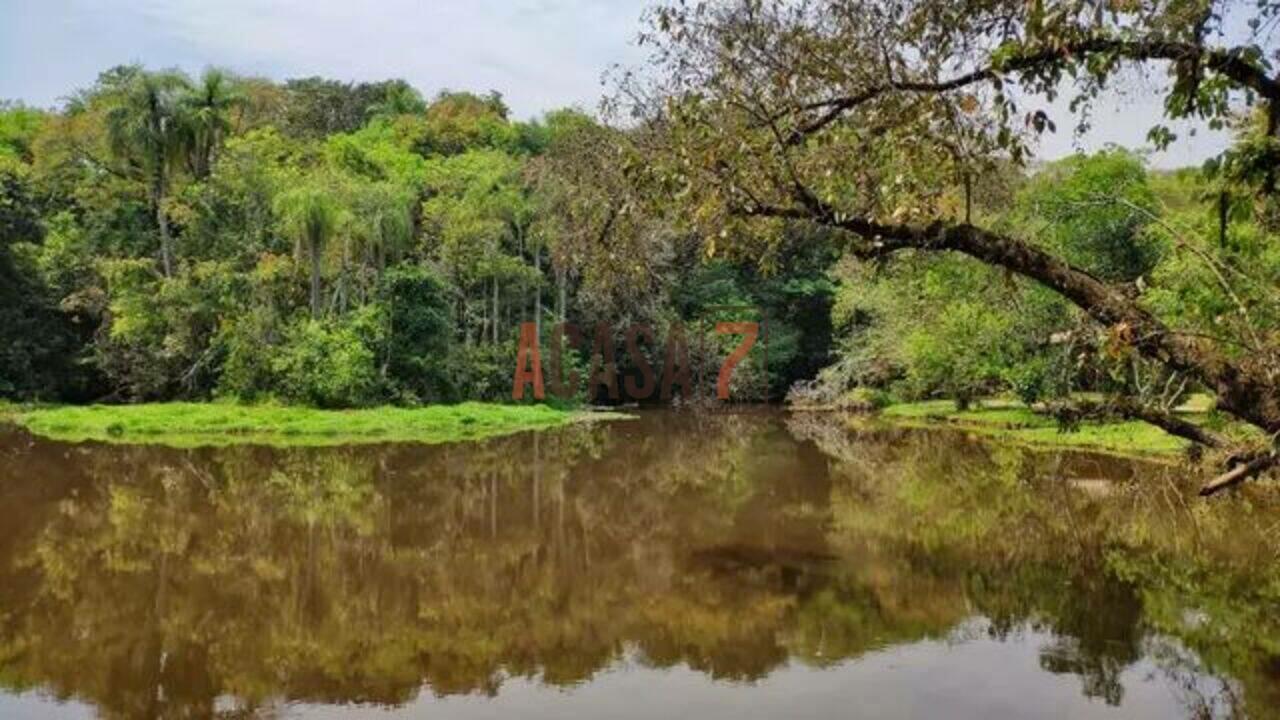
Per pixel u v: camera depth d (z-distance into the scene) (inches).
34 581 542.9
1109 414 340.8
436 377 1567.4
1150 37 241.1
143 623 471.5
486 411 1477.6
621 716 355.6
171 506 754.2
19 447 1071.6
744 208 287.7
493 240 1685.5
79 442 1127.6
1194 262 392.5
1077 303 256.2
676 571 564.1
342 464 989.8
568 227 1521.9
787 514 727.7
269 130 1742.1
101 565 578.2
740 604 496.7
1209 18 238.5
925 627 450.3
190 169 1654.8
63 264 1606.8
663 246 1560.0
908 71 285.7
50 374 1571.1
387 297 1553.9
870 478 895.1
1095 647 415.2
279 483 866.1
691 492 838.5
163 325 1520.7
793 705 361.4
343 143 1851.6
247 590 530.6
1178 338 249.0
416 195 1752.0
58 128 1747.0
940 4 275.6
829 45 294.4
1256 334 262.4
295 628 465.7
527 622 474.3
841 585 526.6
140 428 1225.4
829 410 1797.5
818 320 2134.6
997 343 1033.5
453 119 2346.2
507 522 712.4
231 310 1515.7
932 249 273.6
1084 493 770.2
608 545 635.5
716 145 289.9
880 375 1785.2
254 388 1454.2
